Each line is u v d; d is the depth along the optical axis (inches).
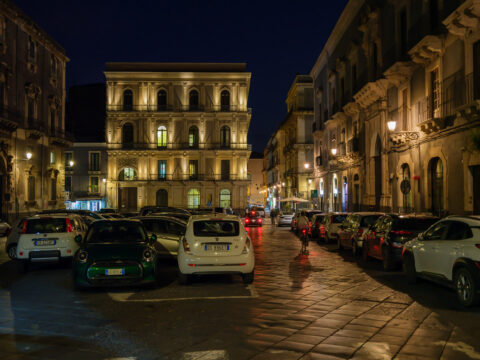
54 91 1684.3
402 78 833.5
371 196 1013.8
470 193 593.0
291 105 2471.7
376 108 976.3
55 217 539.5
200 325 278.4
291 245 864.9
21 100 1434.5
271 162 3484.3
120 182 2279.8
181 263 414.9
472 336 255.6
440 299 357.4
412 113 793.6
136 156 2308.1
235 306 332.8
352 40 1155.3
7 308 329.4
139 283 388.5
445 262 358.0
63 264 579.8
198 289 403.2
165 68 2367.1
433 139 705.0
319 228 927.7
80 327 275.6
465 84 591.2
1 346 238.4
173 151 2304.4
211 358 217.9
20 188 1422.2
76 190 2329.0
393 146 874.8
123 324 281.9
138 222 461.1
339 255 682.8
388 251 509.4
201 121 2330.2
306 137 2155.5
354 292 387.5
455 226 364.2
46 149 1604.3
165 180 2306.8
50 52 1646.2
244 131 2340.1
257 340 247.3
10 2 1336.1
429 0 709.9
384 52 921.5
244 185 2333.9
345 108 1167.0
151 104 2322.8
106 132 2322.8
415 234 505.7
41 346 238.2
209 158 2340.1
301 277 470.6
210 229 425.7
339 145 1306.6
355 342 244.4
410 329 270.2
